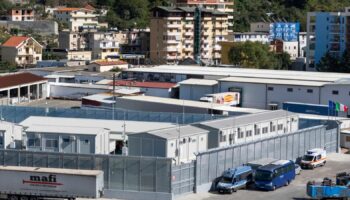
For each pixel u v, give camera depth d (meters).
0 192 78.12
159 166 80.06
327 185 81.25
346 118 124.19
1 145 99.12
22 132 98.69
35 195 77.62
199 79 154.38
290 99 141.00
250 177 86.62
